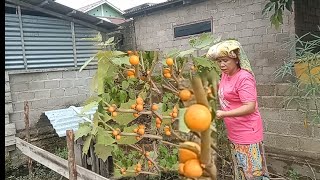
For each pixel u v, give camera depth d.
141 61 1.59
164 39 6.23
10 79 4.57
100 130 1.66
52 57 5.10
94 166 3.11
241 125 1.85
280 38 4.52
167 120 1.63
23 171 4.36
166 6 5.87
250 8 4.85
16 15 4.65
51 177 3.88
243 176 1.92
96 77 1.66
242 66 1.81
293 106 3.22
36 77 4.86
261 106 3.53
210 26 5.43
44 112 4.68
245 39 4.96
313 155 3.10
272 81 4.64
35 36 4.89
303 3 4.59
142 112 1.64
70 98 5.24
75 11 5.03
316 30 4.93
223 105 1.93
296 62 2.63
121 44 6.86
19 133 4.62
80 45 5.43
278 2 3.28
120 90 1.74
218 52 1.75
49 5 4.76
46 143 4.89
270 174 3.29
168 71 1.51
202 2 5.49
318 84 2.54
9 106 4.52
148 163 2.10
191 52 1.61
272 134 3.46
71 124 4.02
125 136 1.73
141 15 6.48
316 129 3.04
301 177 3.19
